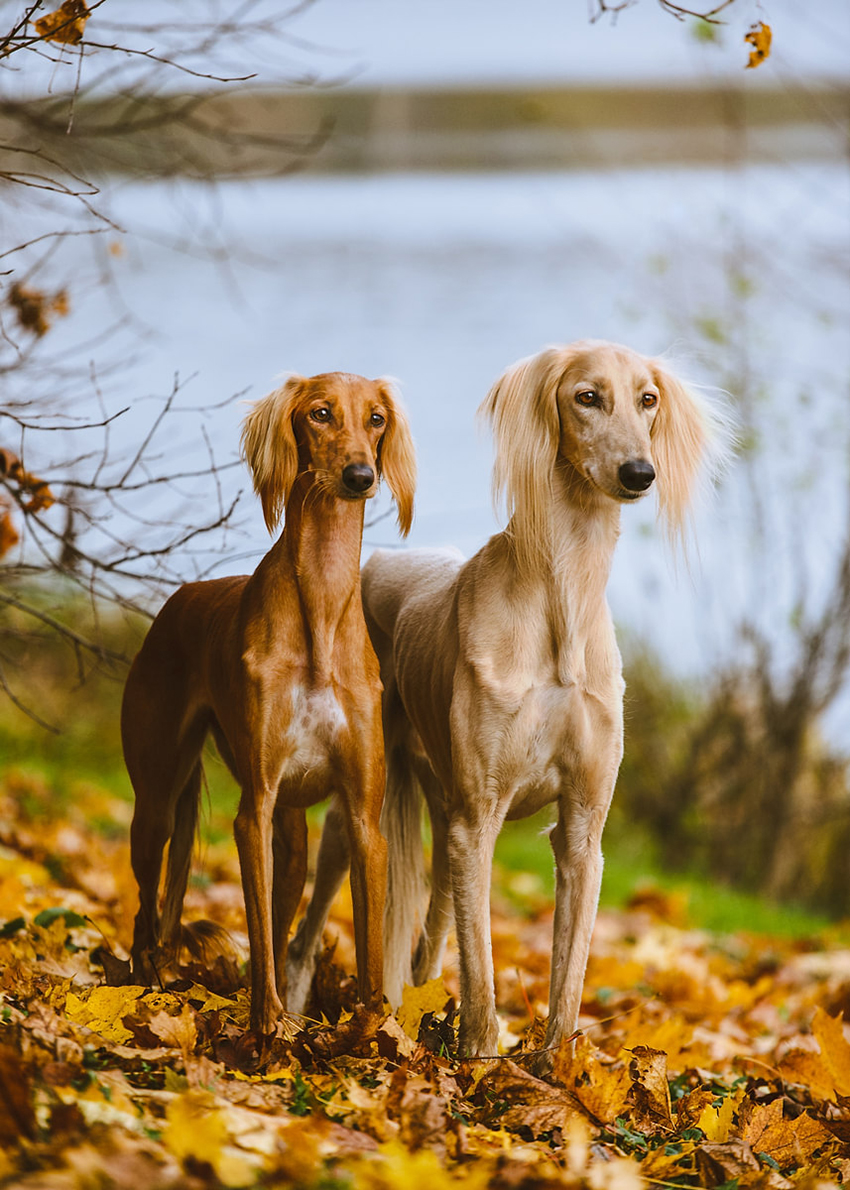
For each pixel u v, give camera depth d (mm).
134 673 7484
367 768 6453
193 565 8695
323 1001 7840
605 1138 5938
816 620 18203
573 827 7078
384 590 8445
